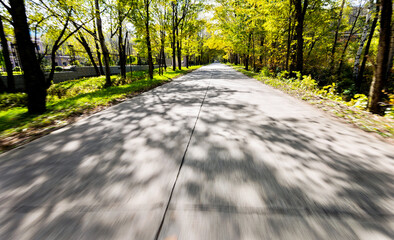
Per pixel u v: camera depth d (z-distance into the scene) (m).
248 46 25.55
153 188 2.12
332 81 18.19
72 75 21.22
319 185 2.14
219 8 25.42
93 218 1.70
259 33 21.95
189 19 28.48
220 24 27.44
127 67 31.89
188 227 1.58
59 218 1.72
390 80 12.75
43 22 11.52
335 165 2.58
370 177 2.30
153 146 3.26
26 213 1.79
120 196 1.99
